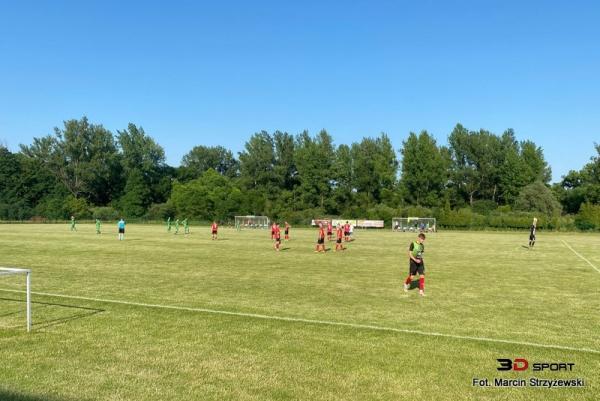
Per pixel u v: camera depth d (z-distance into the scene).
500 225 80.88
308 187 104.69
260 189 112.06
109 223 94.69
